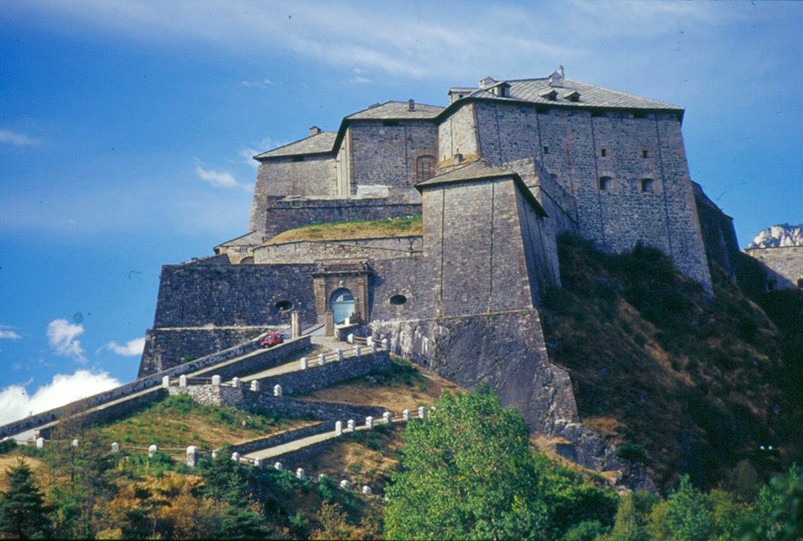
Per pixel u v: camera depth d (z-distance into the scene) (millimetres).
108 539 50781
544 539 60969
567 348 86000
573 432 80375
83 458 58156
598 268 100688
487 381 85625
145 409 70250
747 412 90750
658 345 93250
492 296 89062
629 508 64562
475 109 106375
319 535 56250
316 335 90688
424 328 89625
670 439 81750
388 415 73875
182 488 56844
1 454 62438
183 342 91938
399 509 59375
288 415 72750
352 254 96875
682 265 107500
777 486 38969
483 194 92312
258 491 58531
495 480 61188
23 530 51906
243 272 94250
